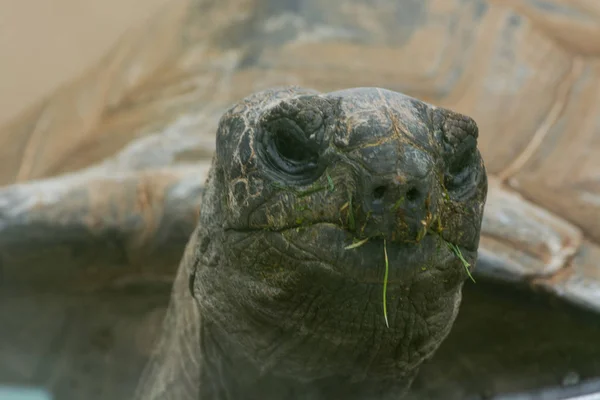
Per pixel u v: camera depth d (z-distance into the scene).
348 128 1.98
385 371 2.51
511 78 4.82
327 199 1.98
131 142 4.52
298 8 5.54
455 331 3.66
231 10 5.61
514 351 3.70
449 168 2.15
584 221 3.75
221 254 2.37
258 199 2.12
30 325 3.96
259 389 2.68
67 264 3.76
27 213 3.68
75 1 15.26
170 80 5.10
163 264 3.86
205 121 4.58
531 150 4.25
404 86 4.75
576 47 5.21
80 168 4.47
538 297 3.38
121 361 3.92
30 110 5.86
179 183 3.85
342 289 2.06
